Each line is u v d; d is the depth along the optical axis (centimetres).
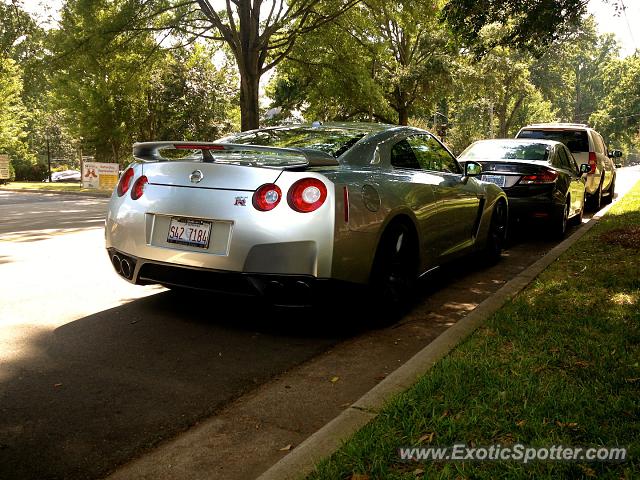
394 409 274
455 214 565
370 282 424
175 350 390
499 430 256
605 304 464
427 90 3275
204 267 397
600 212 1214
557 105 8294
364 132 493
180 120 3456
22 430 278
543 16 1134
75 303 497
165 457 259
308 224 380
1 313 465
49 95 3669
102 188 3047
